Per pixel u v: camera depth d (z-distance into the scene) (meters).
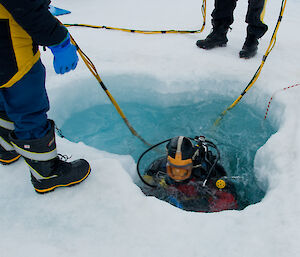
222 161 3.10
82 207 1.87
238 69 3.48
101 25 5.03
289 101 2.84
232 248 1.60
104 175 2.09
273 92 3.04
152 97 3.56
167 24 4.98
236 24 4.85
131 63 3.69
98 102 3.58
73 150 2.41
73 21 5.29
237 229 1.71
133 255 1.59
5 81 1.49
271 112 3.00
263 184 2.33
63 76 3.42
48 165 1.83
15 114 1.62
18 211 1.86
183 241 1.65
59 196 1.95
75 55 1.63
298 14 5.26
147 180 2.57
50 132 1.75
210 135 3.38
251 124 3.24
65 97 3.33
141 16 5.43
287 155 2.24
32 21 1.33
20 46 1.45
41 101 1.67
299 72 3.33
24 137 1.71
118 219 1.79
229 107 3.23
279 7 5.59
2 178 2.10
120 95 3.61
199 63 3.66
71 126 3.40
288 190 1.92
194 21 5.07
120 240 1.67
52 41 1.45
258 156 2.46
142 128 3.60
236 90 3.36
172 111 3.58
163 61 3.74
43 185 1.91
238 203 2.55
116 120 3.61
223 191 2.40
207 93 3.45
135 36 4.51
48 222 1.79
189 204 2.36
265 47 3.98
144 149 3.42
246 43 3.70
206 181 2.37
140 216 1.80
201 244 1.63
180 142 2.23
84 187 2.01
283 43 4.08
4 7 1.31
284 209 1.79
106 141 3.39
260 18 3.39
